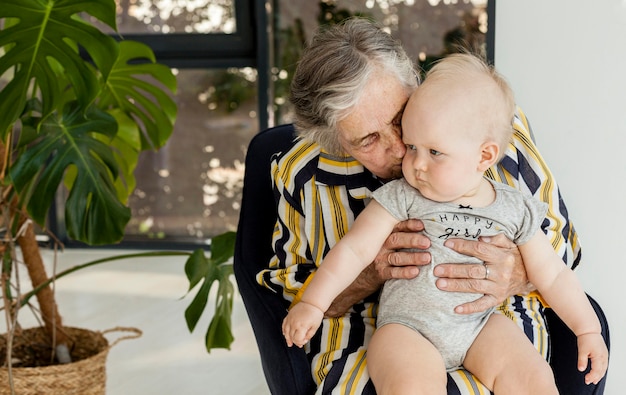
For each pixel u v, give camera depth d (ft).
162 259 15.15
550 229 5.88
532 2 7.31
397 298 5.47
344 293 5.84
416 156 5.23
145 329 11.81
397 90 5.20
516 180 5.91
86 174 8.04
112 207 8.07
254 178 6.84
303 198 6.04
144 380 10.13
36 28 7.34
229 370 10.43
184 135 15.06
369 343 5.46
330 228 5.97
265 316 5.93
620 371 7.52
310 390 5.59
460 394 5.16
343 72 5.12
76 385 8.32
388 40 5.30
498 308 5.80
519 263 5.55
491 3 7.62
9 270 8.45
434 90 5.12
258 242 6.60
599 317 5.80
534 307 5.92
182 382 10.07
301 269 6.00
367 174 5.87
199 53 14.66
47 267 14.53
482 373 5.30
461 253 5.42
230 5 14.39
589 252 7.50
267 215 6.72
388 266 5.56
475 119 5.12
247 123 14.87
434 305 5.36
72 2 7.39
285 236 6.20
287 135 6.94
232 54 14.58
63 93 8.82
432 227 5.43
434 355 5.21
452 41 13.69
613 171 7.32
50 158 14.40
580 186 7.44
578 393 5.57
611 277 7.46
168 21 14.64
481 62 5.37
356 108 5.15
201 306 7.89
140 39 14.70
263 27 14.16
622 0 7.07
